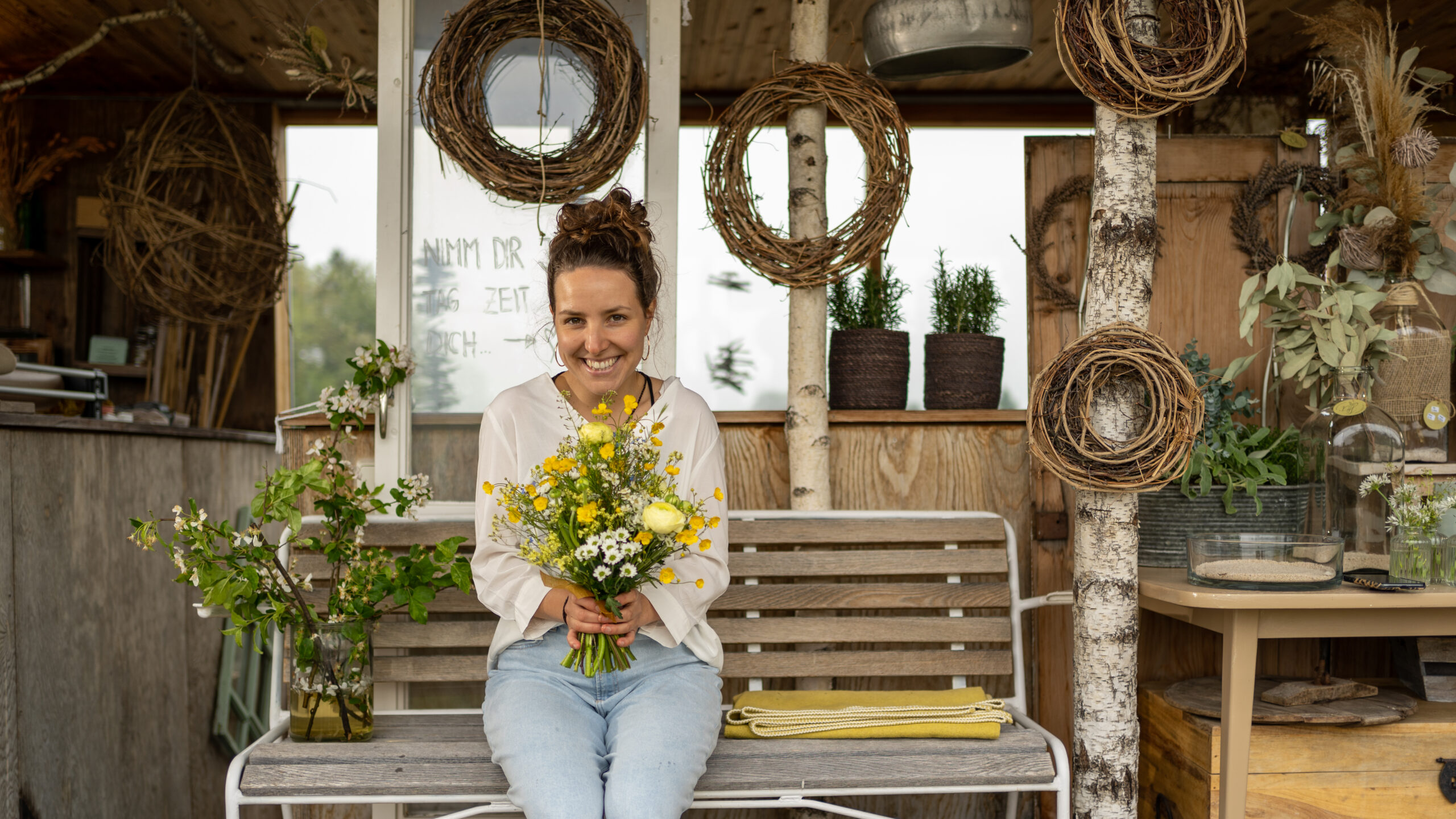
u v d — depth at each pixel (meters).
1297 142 2.63
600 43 2.30
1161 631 2.52
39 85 4.25
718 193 2.42
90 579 2.59
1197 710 2.04
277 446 2.44
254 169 3.64
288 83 4.21
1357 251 2.41
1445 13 3.43
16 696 2.19
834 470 2.54
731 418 2.51
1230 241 2.67
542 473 1.69
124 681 2.75
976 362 2.60
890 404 2.58
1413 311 2.44
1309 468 2.29
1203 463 2.26
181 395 4.34
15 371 2.97
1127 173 2.00
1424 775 1.95
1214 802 1.93
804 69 2.37
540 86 2.26
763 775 1.74
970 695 2.01
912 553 2.23
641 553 1.55
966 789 1.76
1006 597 2.21
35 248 4.32
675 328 2.42
